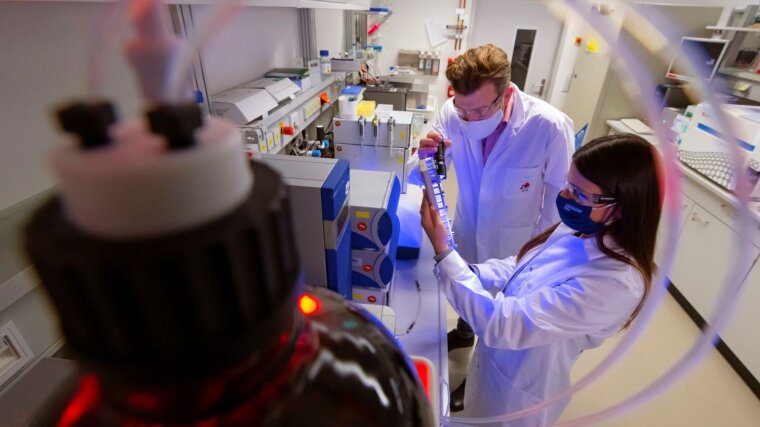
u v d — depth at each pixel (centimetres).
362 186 124
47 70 80
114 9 26
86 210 15
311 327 28
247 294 19
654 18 51
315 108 220
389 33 444
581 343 115
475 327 110
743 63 290
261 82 174
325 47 295
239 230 16
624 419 186
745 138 193
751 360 200
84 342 18
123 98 79
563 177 164
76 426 24
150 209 15
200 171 16
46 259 15
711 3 304
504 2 440
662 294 93
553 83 463
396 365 31
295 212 91
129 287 16
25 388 60
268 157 103
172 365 18
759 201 193
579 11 52
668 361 215
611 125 359
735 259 78
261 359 23
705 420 187
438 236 123
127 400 22
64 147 16
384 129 184
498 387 125
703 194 238
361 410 25
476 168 184
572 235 110
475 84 141
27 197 78
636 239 90
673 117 271
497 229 186
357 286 125
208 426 22
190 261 16
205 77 133
